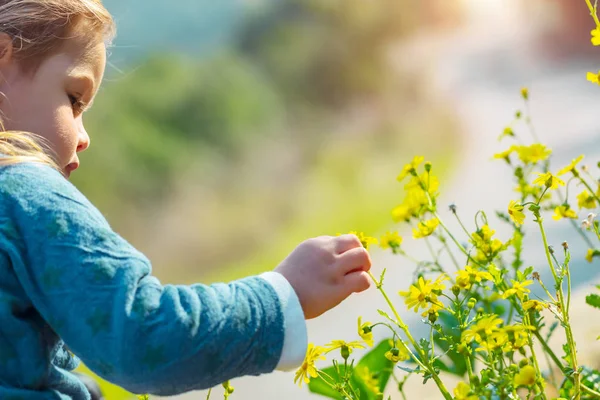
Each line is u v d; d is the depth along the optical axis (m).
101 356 1.44
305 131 17.75
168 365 1.43
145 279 1.48
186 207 12.12
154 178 12.34
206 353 1.45
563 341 3.08
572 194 4.71
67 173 1.75
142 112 13.66
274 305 1.52
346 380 1.78
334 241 1.64
